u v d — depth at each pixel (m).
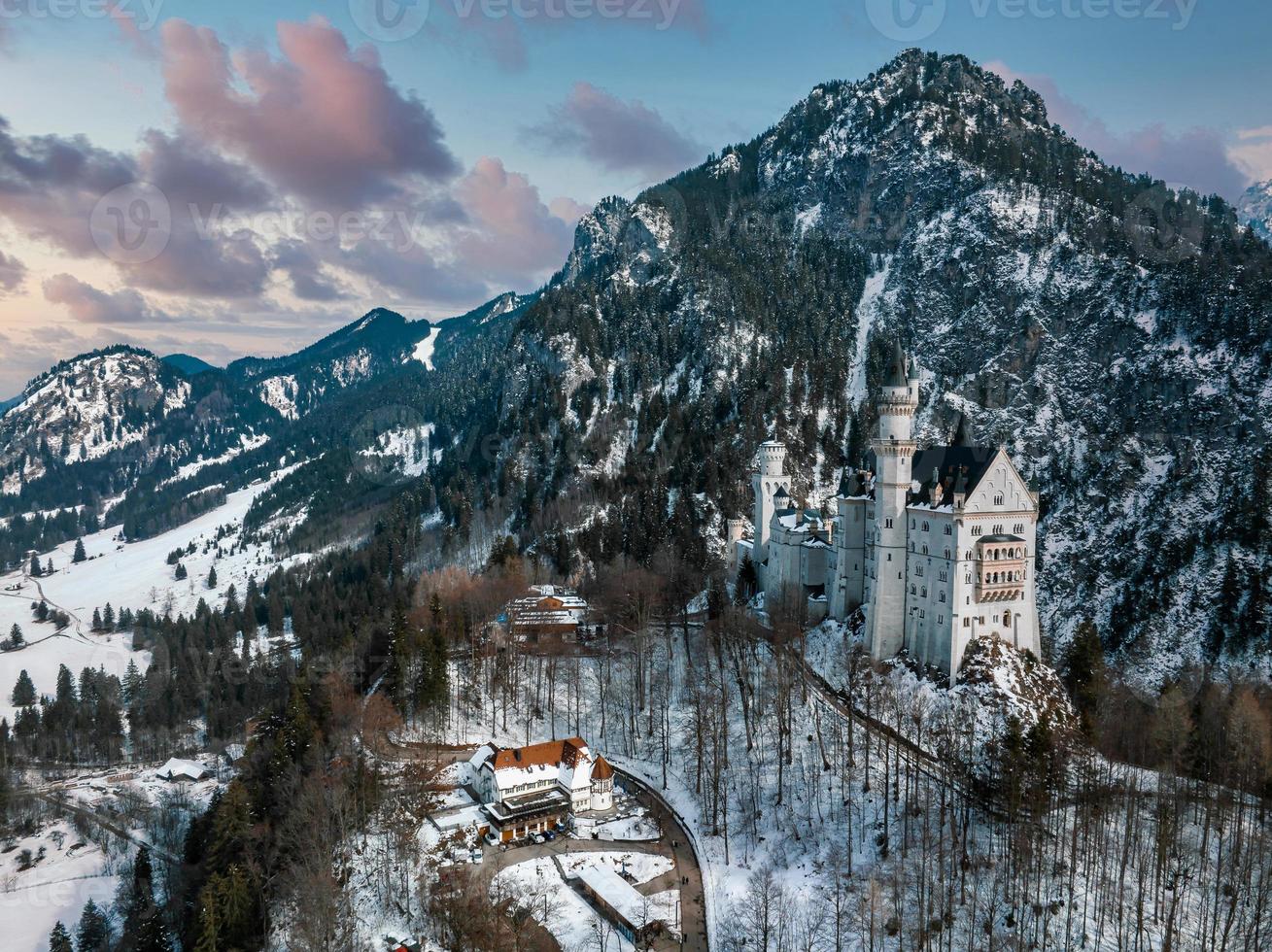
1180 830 102.25
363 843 119.00
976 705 129.12
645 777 136.00
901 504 148.25
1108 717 136.62
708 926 99.62
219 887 99.88
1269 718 124.56
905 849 104.69
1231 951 84.38
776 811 118.50
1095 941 88.06
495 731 152.12
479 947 92.56
